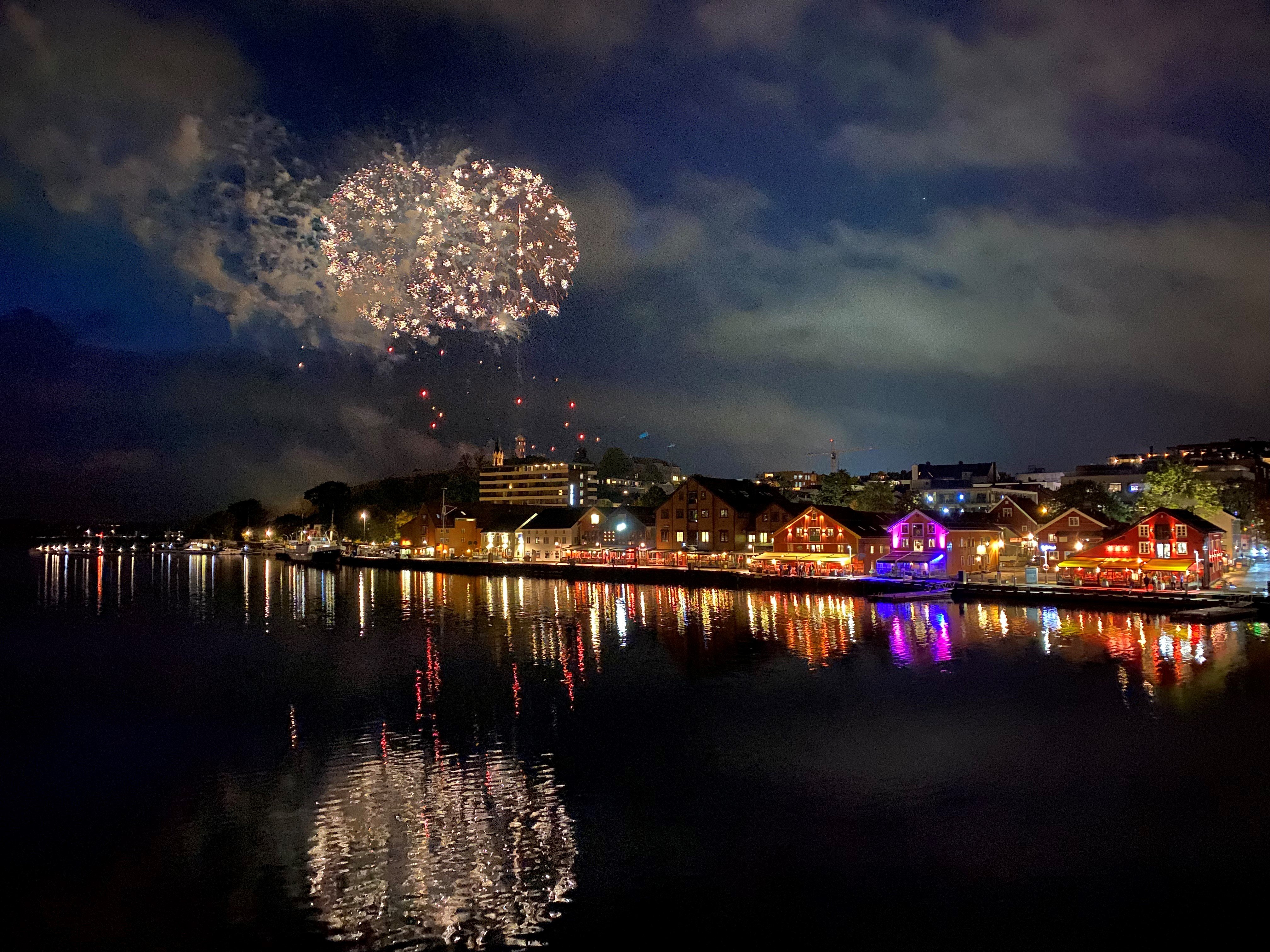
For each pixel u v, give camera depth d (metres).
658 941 22.36
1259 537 125.88
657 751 37.09
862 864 26.20
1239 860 26.05
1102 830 28.27
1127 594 76.88
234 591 118.44
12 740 40.44
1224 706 42.53
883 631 68.19
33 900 24.77
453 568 150.12
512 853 27.31
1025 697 45.28
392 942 22.50
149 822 30.11
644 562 134.00
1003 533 122.81
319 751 37.88
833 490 165.88
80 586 131.88
